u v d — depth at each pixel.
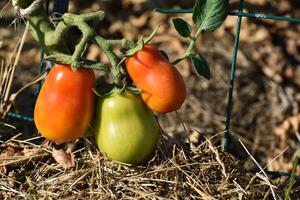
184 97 2.55
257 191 2.77
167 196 2.64
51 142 2.86
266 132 4.25
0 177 2.78
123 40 2.54
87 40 2.55
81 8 5.05
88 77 2.55
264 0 5.16
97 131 2.63
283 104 4.45
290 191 2.82
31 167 2.82
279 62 4.73
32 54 4.56
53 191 2.69
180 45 4.77
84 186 2.69
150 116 2.63
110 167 2.71
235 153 3.65
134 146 2.60
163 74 2.51
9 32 4.69
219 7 2.63
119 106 2.57
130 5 5.10
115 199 2.62
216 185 2.72
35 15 2.72
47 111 2.55
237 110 4.35
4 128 3.17
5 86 3.20
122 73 2.60
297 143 4.21
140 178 2.67
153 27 4.98
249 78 4.56
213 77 4.53
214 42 4.79
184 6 5.13
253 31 4.91
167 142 2.87
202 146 2.86
